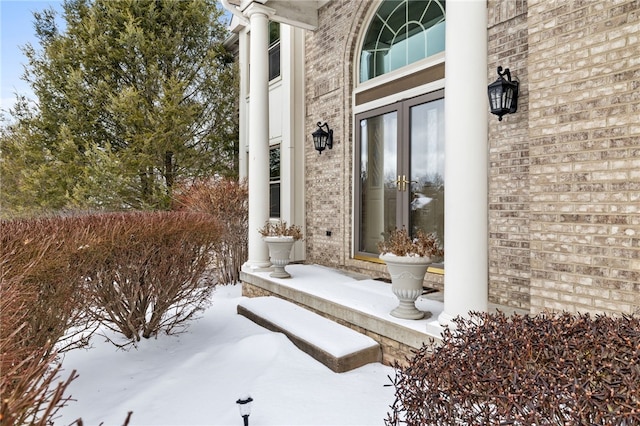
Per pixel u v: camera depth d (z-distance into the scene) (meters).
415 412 1.45
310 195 7.72
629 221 2.84
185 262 4.11
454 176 3.09
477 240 3.03
